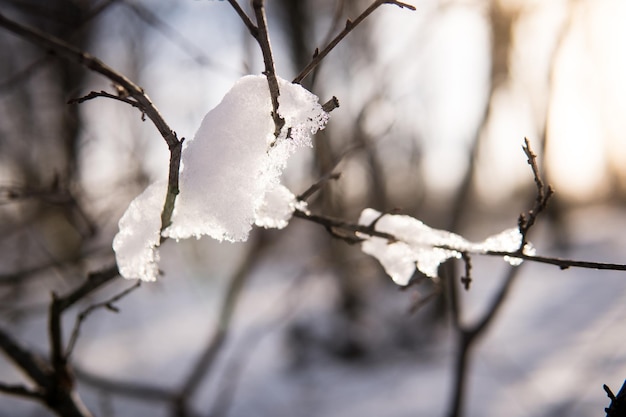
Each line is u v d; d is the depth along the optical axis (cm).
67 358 166
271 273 941
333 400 632
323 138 284
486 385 596
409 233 135
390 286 791
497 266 1145
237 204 106
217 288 797
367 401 623
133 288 151
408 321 756
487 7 289
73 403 174
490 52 291
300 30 536
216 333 308
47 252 280
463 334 247
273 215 127
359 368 715
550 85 219
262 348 786
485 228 1301
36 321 662
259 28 96
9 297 337
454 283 248
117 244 111
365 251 140
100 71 96
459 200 291
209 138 106
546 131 223
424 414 575
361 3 388
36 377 180
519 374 605
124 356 796
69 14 206
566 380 569
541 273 1081
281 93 102
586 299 859
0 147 448
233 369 407
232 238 107
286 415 602
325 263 448
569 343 670
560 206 1237
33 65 207
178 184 101
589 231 1471
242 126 106
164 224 105
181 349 816
